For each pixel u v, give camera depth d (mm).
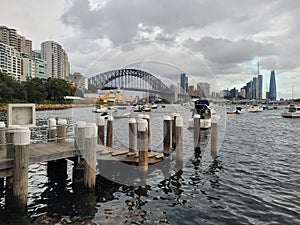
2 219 7422
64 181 10867
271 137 24609
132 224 7180
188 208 8211
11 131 8266
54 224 7168
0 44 102625
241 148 18344
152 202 8719
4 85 68250
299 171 12352
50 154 9203
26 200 7750
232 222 7254
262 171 12305
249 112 78562
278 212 7848
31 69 121062
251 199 8852
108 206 8391
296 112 54125
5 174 7742
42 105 74312
